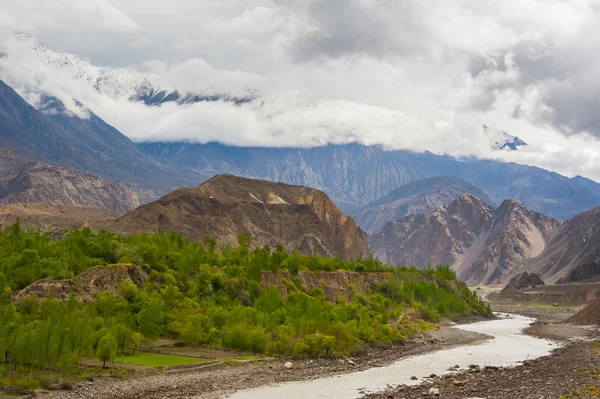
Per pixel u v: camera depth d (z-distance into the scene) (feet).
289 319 600.39
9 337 375.45
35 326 403.95
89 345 406.62
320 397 343.05
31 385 341.82
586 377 360.28
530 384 351.05
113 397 333.21
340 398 339.16
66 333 389.39
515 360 498.28
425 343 645.10
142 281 607.78
